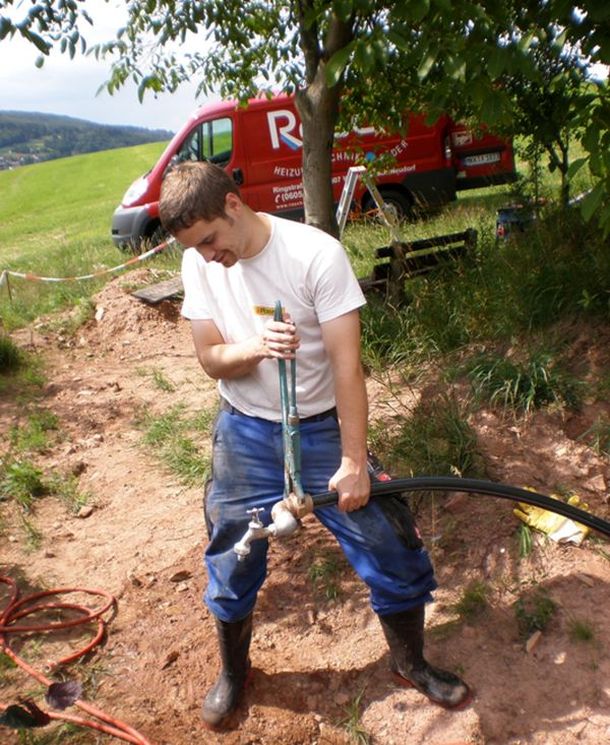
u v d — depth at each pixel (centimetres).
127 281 862
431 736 282
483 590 333
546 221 587
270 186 1184
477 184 1201
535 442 405
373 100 600
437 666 305
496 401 431
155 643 335
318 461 261
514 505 367
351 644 324
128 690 312
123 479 479
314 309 246
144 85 591
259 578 278
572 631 307
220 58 633
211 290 257
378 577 262
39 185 4359
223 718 291
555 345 460
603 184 337
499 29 369
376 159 692
